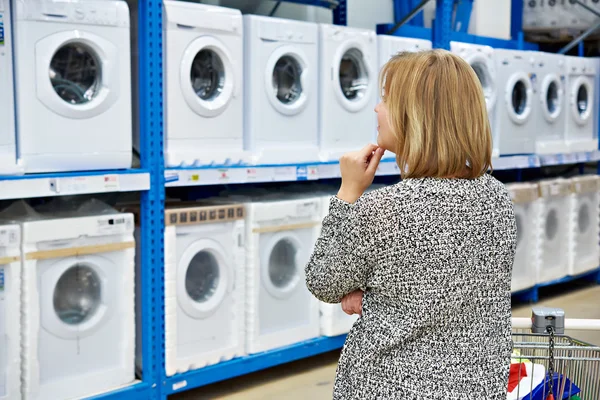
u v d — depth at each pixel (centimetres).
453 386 118
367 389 122
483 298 122
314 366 374
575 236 531
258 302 339
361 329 126
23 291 265
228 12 321
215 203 332
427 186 122
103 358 290
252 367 335
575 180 525
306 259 361
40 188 257
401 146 125
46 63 264
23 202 286
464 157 122
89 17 273
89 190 270
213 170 312
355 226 122
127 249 291
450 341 120
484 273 122
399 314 121
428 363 119
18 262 261
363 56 383
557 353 190
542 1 552
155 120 293
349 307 136
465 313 121
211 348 324
